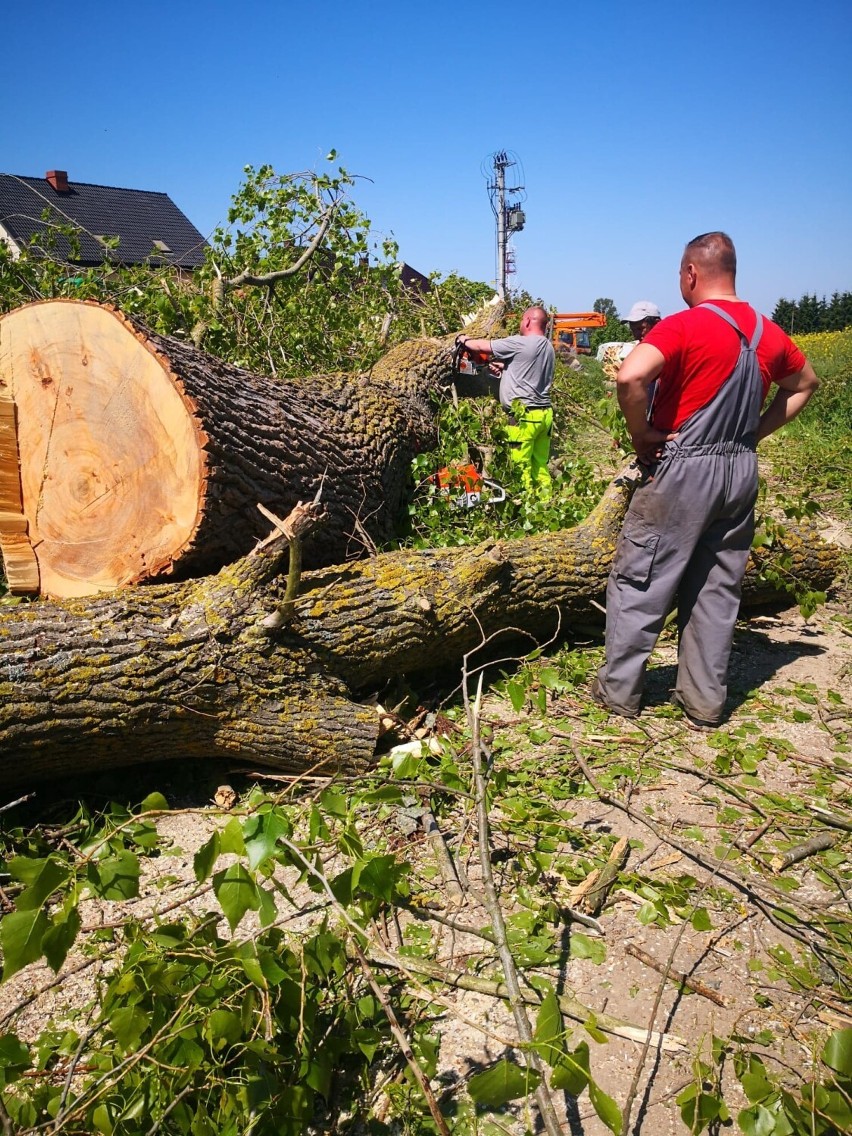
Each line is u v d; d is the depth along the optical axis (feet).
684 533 11.09
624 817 10.01
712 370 10.56
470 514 17.17
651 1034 6.91
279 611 10.17
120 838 6.79
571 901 8.46
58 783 10.49
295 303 22.47
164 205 81.71
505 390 20.79
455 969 7.66
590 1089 5.17
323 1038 6.40
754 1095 5.74
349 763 10.50
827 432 33.06
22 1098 6.50
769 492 25.07
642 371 10.30
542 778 10.76
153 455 11.40
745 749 11.33
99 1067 6.30
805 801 10.23
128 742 9.78
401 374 19.21
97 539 12.10
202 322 19.24
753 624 15.88
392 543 16.15
